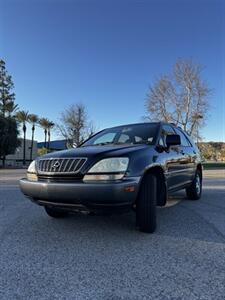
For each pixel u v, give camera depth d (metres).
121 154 4.25
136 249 3.96
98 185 3.96
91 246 4.07
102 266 3.40
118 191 3.97
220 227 5.01
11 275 3.17
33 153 72.06
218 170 27.77
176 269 3.32
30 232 4.71
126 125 6.28
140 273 3.22
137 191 4.24
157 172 5.05
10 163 56.88
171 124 6.62
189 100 46.44
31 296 2.73
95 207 4.05
